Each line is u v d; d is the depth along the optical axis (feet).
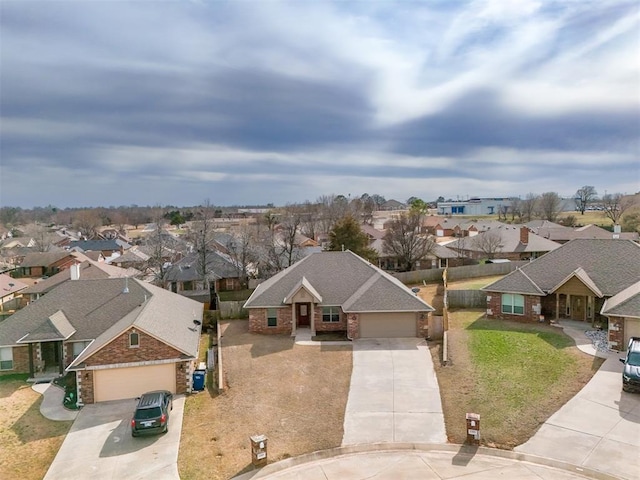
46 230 423.23
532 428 61.11
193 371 82.89
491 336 98.48
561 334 96.43
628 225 327.26
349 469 55.11
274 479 53.78
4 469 59.21
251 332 112.16
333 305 109.91
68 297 105.81
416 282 170.09
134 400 79.15
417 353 93.71
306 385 80.53
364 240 207.41
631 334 83.76
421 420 66.44
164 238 256.73
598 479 50.01
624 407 64.59
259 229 247.91
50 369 95.96
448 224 365.81
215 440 64.13
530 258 207.72
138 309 93.81
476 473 52.60
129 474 56.65
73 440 65.77
